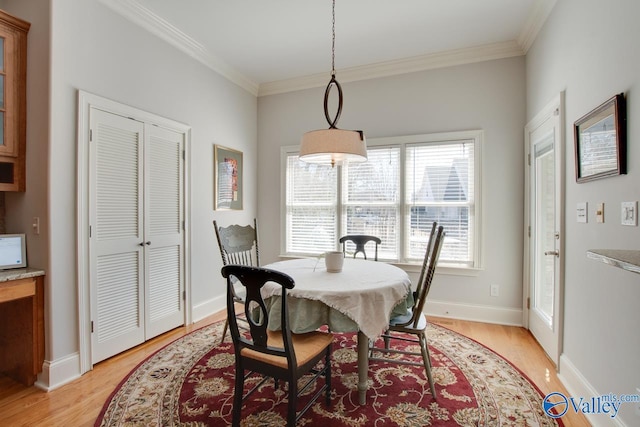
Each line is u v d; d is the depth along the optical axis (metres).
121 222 2.45
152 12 2.59
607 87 1.60
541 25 2.57
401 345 2.65
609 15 1.58
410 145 3.43
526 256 2.96
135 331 2.57
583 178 1.83
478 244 3.17
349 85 3.69
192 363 2.30
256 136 4.16
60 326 2.04
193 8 2.54
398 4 2.48
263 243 4.17
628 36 1.42
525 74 3.01
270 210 4.13
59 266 2.04
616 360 1.51
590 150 1.75
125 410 1.75
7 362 2.10
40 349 1.99
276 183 4.09
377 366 2.29
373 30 2.85
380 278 1.97
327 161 2.28
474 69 3.18
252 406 1.80
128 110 2.49
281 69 3.64
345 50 3.21
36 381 2.01
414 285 3.40
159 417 1.70
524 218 3.02
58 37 2.02
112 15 2.37
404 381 2.07
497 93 3.11
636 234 1.36
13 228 2.14
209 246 3.36
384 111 3.53
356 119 3.65
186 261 3.06
